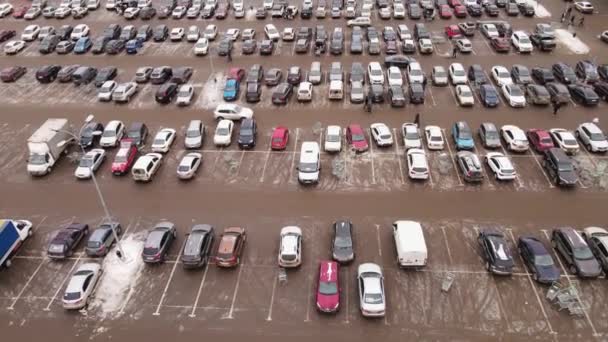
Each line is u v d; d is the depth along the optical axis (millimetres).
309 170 36438
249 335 25672
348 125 43875
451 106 46500
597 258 28938
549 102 45688
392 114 45438
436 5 71000
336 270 27875
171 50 60688
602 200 34125
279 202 35062
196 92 50406
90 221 33844
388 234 31906
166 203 35344
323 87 50656
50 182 38062
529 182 36125
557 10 68312
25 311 27500
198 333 25891
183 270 29750
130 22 69562
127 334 25984
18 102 49875
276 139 40688
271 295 27938
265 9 71375
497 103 45688
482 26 62438
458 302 27172
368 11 66875
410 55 57062
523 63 54156
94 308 27484
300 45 57750
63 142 39500
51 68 54125
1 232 29750
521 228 31953
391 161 38844
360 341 25203
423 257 28516
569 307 26172
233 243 29812
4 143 43188
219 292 28250
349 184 36562
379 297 26188
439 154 39375
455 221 32750
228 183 37188
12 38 66000
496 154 37875
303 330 25859
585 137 39656
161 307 27422
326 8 71750
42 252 31500
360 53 57594
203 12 70250
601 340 24906
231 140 42156
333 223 32875
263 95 49281
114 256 30797
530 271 28781
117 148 41750
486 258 29219
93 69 54406
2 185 37938
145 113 47031
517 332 25438
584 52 56062
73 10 71312
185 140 41281
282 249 29266
